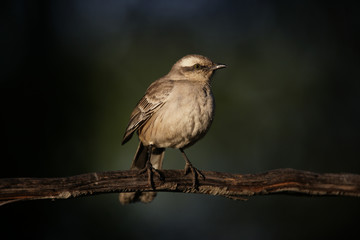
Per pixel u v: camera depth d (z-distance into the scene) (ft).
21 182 23.76
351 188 27.20
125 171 26.48
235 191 27.43
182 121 30.40
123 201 32.81
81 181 25.00
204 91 31.37
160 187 26.86
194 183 27.30
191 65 33.04
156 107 31.17
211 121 31.30
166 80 32.71
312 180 27.20
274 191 27.35
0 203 23.45
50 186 24.21
